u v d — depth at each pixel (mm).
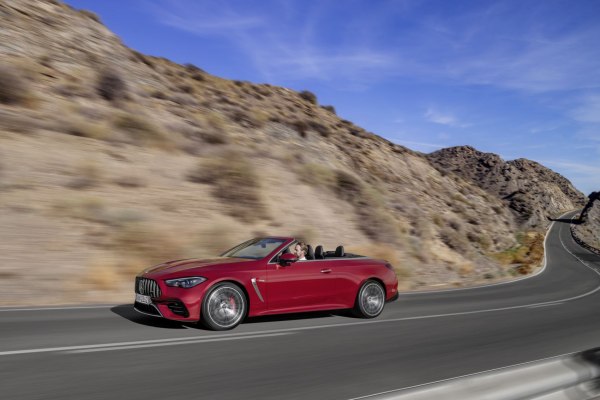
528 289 19953
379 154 38656
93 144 17266
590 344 8344
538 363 4992
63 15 25812
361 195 23781
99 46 25531
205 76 34062
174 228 14141
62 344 6320
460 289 18188
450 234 31203
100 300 10531
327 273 8703
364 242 20453
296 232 17531
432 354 6910
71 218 12680
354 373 5727
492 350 7387
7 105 17188
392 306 11844
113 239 12484
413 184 38406
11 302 9531
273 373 5551
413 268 21219
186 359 5918
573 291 19953
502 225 48375
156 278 7281
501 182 122062
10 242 11164
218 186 17594
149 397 4551
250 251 8602
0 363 5371
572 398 4922
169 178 17125
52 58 21594
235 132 26250
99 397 4453
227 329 7590
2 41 20391
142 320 8086
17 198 12711
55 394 4473
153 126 19766
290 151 27234
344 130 39625
